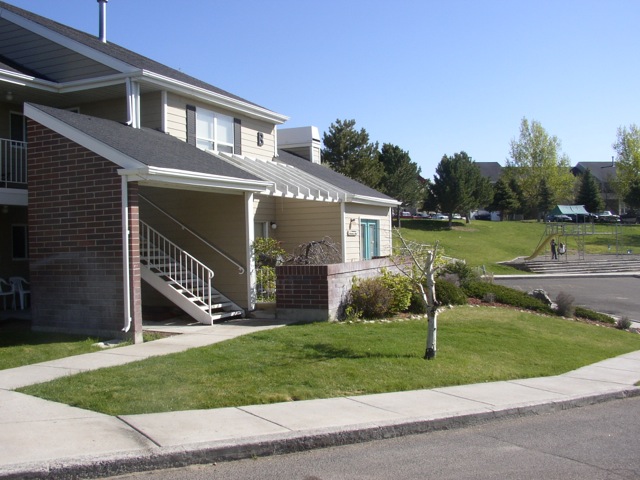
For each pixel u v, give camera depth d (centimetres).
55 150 1198
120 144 1201
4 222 1614
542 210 7044
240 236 1523
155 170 1115
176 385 767
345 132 4422
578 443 632
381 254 2372
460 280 1984
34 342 1099
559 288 2870
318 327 1232
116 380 784
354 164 4397
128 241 1123
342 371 866
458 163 5494
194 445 550
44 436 566
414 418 670
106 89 1612
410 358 973
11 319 1401
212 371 841
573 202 7675
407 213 7494
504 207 6775
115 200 1134
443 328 1323
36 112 1217
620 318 1905
